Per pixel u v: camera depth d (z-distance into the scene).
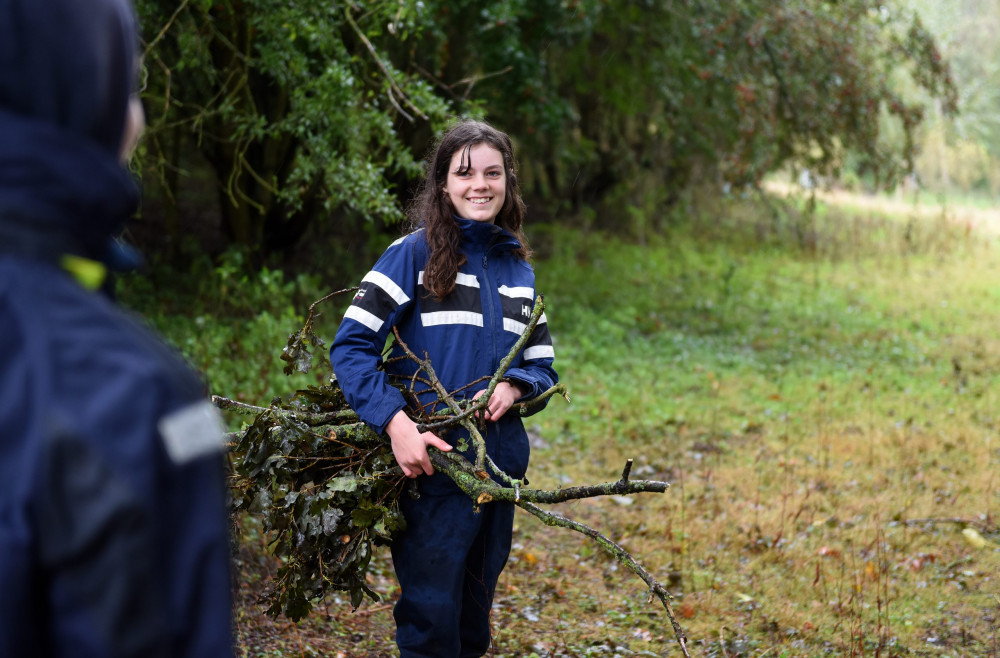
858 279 12.80
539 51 9.15
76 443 0.75
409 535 2.59
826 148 10.38
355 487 2.53
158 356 0.84
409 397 2.60
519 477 2.67
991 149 24.81
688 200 14.86
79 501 0.74
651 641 3.64
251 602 3.58
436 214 2.62
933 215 19.41
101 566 0.75
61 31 0.83
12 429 0.75
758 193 11.51
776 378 8.05
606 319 9.90
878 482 5.55
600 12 9.68
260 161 9.16
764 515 5.00
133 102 0.96
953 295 12.02
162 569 0.79
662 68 10.30
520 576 4.26
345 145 6.92
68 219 0.83
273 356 6.84
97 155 0.83
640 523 4.87
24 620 0.73
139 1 5.82
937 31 19.91
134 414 0.78
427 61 8.54
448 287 2.57
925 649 3.60
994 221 19.52
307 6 5.95
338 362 2.54
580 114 13.04
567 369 8.05
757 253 14.18
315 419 2.70
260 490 2.59
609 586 4.19
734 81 9.35
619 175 14.04
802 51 9.53
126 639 0.75
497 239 2.68
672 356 8.78
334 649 3.41
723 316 10.34
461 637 2.76
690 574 4.25
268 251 10.20
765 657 3.50
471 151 2.60
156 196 11.00
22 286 0.79
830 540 4.69
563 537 4.76
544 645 3.56
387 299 2.56
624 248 13.38
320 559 2.59
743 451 6.16
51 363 0.77
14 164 0.79
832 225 16.31
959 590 4.16
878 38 10.30
